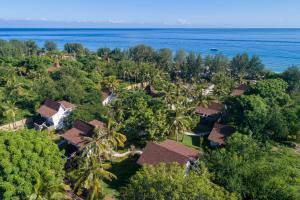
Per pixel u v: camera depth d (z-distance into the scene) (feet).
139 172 119.75
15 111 251.60
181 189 102.01
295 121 225.15
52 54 577.43
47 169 121.49
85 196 151.33
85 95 290.76
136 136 223.51
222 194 107.45
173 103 260.21
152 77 395.34
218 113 269.03
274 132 222.69
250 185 134.10
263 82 279.08
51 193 113.50
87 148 161.38
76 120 219.82
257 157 154.40
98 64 456.86
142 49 563.89
